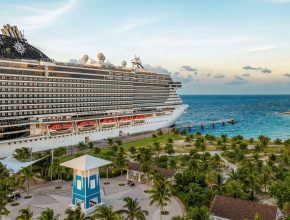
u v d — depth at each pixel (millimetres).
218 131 197500
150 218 57219
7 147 103000
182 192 67312
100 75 137625
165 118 176500
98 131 137125
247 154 113062
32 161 80250
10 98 104312
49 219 44094
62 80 121125
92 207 60812
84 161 60875
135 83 157375
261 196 69500
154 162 85250
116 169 78812
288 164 92188
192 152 102375
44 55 130000
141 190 72875
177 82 185375
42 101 114312
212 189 66375
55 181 79562
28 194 70062
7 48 114312
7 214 53625
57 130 121500
